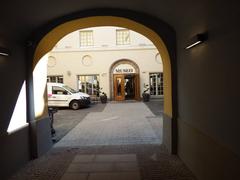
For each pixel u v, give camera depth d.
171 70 6.22
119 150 6.85
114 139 8.27
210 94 3.93
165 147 7.00
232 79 3.12
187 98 5.35
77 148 7.21
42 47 6.62
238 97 2.98
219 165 3.58
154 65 22.42
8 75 5.22
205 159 4.18
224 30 3.30
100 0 5.60
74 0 5.39
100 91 22.56
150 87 22.61
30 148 6.17
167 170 5.22
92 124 11.45
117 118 12.95
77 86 22.61
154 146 7.17
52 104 18.12
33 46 6.18
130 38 22.44
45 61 7.16
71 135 9.14
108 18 6.43
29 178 5.01
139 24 6.40
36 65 6.47
